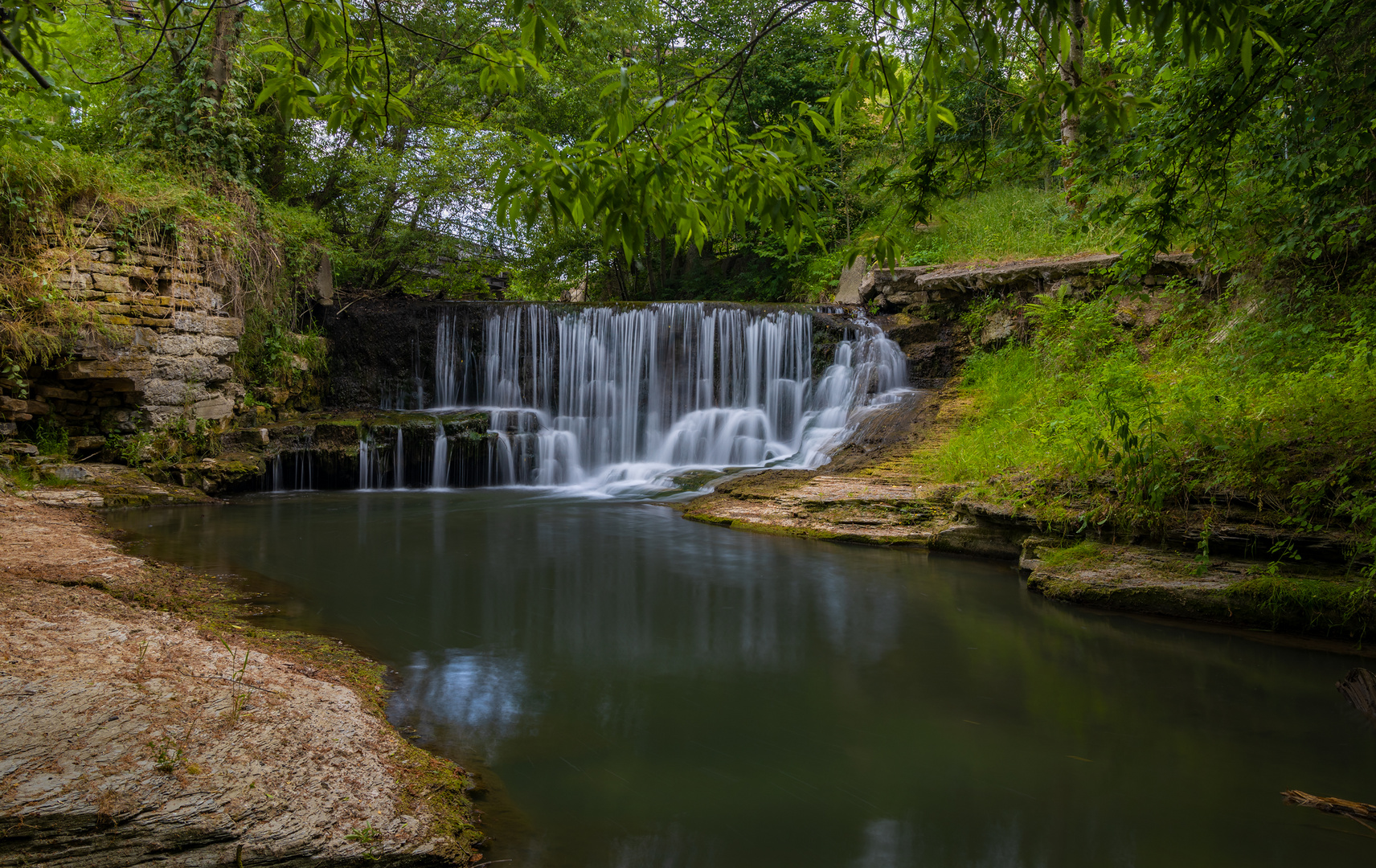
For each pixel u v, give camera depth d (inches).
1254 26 95.0
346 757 114.5
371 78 107.0
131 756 100.6
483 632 208.8
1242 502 240.2
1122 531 266.4
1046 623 227.9
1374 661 195.5
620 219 96.3
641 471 576.1
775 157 100.8
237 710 119.6
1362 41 197.8
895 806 120.8
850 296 673.0
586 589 259.9
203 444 473.1
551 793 121.6
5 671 120.6
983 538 318.3
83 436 427.8
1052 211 627.5
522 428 598.2
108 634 146.7
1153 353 425.1
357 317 627.5
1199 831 114.1
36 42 128.7
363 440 528.7
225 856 88.4
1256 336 331.3
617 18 762.8
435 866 97.3
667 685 173.2
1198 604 229.3
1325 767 136.3
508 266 841.5
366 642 195.5
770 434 602.5
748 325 613.3
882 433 487.8
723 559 312.3
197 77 505.7
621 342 634.2
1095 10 99.2
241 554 297.7
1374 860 106.5
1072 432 310.8
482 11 737.0
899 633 216.7
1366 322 287.3
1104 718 157.9
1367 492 216.2
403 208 706.8
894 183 183.9
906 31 106.1
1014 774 132.7
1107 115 114.4
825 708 161.3
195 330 466.3
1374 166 244.5
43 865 81.7
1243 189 307.1
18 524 287.3
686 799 121.3
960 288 568.1
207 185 499.5
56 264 404.2
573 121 786.8
